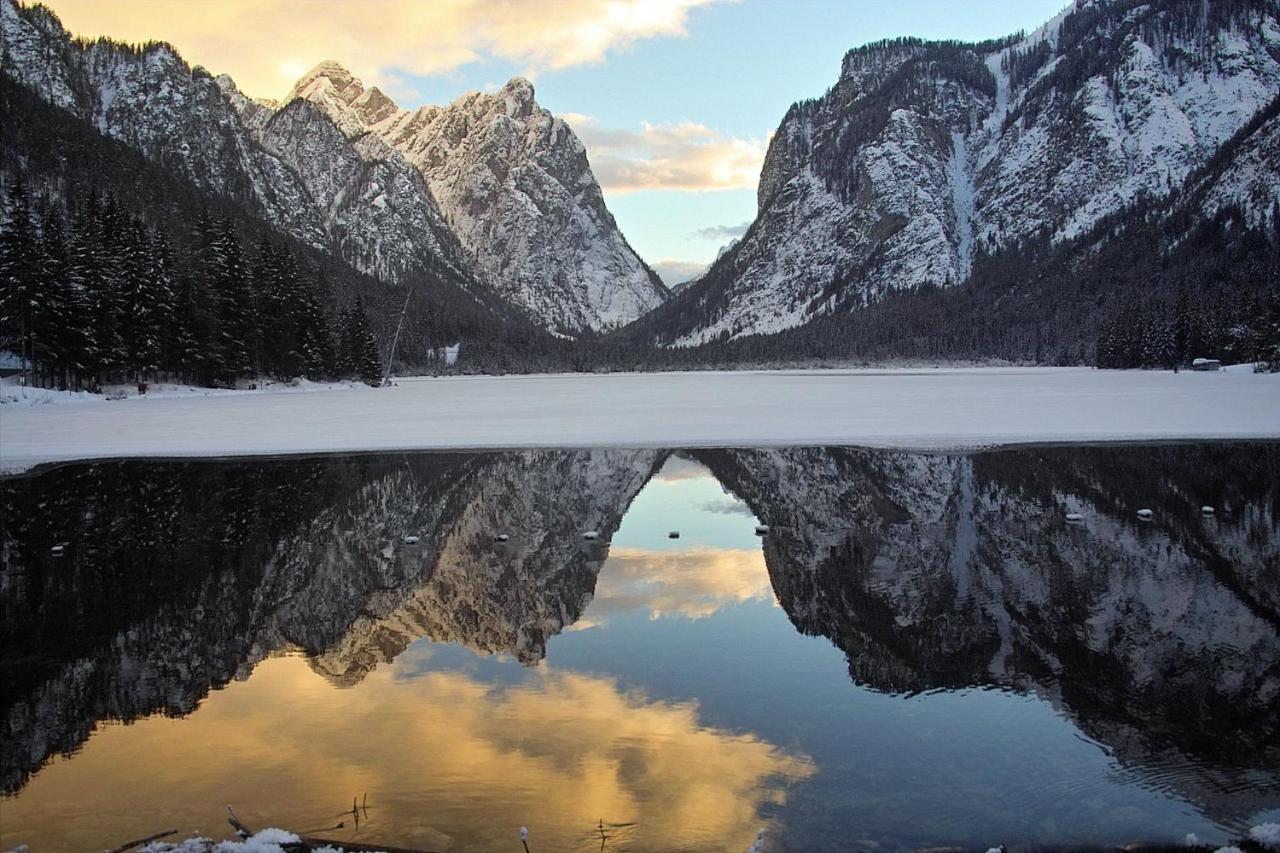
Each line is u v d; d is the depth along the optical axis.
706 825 7.28
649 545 19.09
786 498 24.45
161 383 72.56
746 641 12.52
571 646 12.34
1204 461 29.08
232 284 79.88
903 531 19.91
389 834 7.15
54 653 12.05
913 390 78.06
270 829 7.09
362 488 26.08
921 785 8.03
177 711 10.02
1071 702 10.12
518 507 23.56
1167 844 7.01
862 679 10.90
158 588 15.34
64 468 29.17
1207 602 14.07
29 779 8.27
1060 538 18.83
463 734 9.30
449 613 14.08
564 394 82.25
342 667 11.50
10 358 67.19
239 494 24.81
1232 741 9.01
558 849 6.89
